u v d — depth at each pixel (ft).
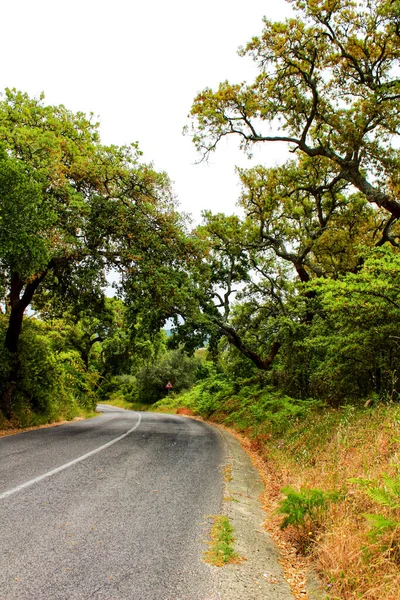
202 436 48.93
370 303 29.14
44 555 12.34
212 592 10.77
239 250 77.56
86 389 94.22
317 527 15.11
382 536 11.90
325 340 37.76
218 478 24.84
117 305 98.43
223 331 79.61
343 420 27.66
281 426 40.32
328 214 70.54
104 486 21.15
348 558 11.79
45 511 16.49
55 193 45.11
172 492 20.71
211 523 16.21
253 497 21.99
